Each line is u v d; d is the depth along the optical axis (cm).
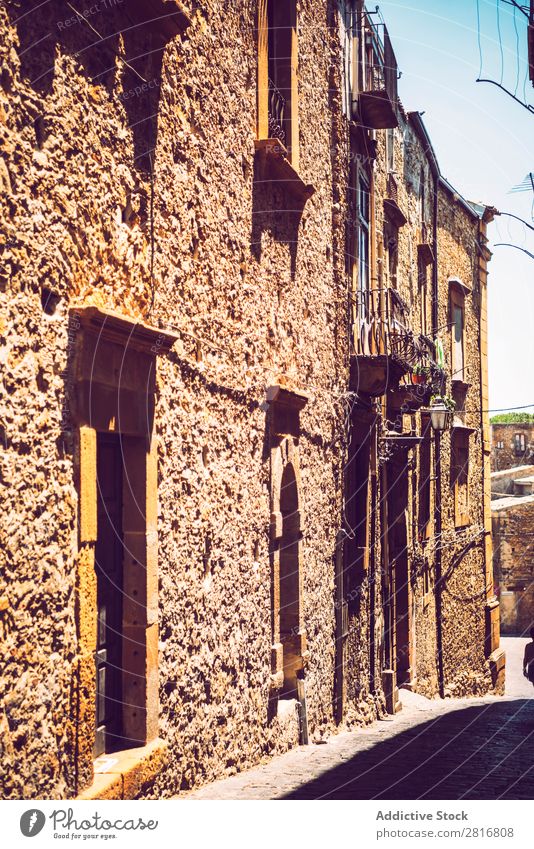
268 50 952
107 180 525
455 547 2019
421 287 1822
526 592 3381
